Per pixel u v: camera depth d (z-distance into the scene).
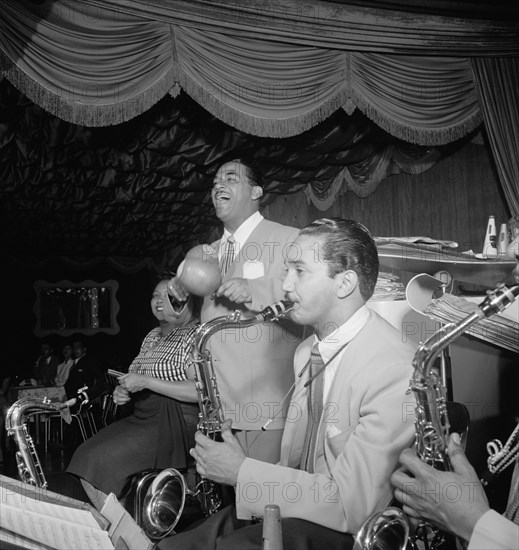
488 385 2.34
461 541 1.45
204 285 2.41
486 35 4.61
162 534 1.97
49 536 1.40
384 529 1.42
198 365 2.21
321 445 1.74
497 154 4.77
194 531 1.78
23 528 1.40
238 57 4.00
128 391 2.68
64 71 3.47
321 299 1.76
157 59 3.75
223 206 2.66
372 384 1.63
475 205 5.93
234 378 2.42
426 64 4.57
